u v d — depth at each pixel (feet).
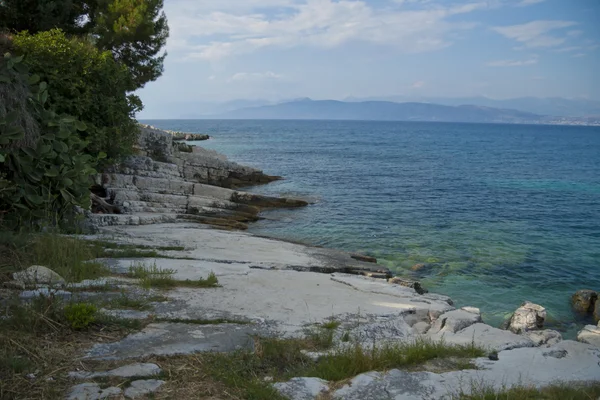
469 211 80.84
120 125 54.29
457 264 49.83
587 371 17.53
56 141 33.68
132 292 23.50
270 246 44.68
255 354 17.47
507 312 37.99
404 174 132.87
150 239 40.34
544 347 21.15
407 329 23.11
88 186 36.91
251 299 24.70
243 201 74.64
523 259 52.47
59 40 49.73
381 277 38.83
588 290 40.09
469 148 274.16
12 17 66.39
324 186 105.81
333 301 26.17
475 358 18.78
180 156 91.15
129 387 14.44
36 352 16.02
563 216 78.18
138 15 81.61
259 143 268.62
